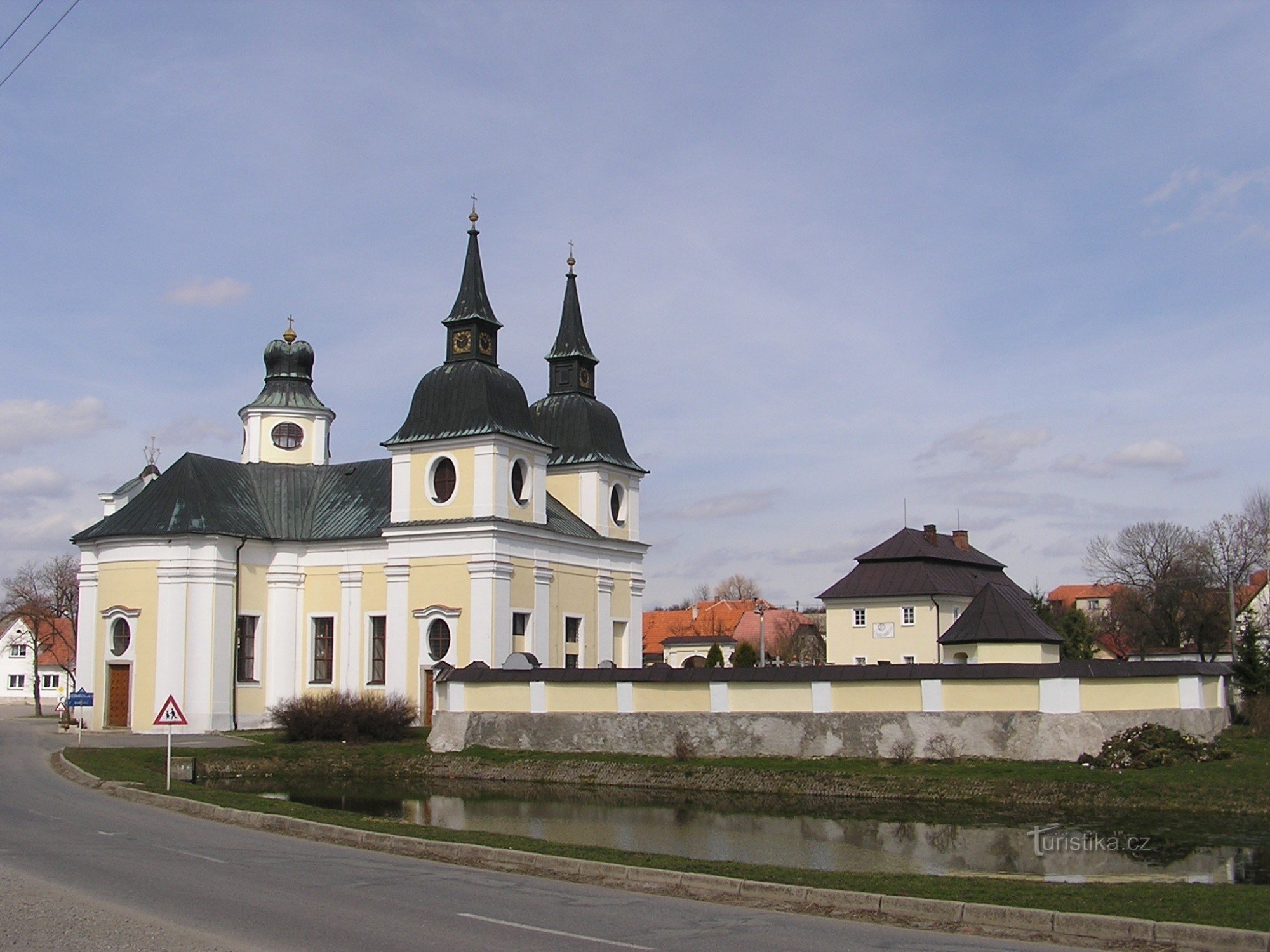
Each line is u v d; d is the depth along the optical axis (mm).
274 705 59500
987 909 15984
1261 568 105938
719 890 18047
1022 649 48094
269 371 68250
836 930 15320
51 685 122625
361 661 58750
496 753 44438
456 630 55406
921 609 75375
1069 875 23484
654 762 41094
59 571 100688
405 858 20938
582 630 62062
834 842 28047
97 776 34594
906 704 38969
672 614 145250
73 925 14148
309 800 36688
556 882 18688
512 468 57750
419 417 58062
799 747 40094
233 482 62156
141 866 18859
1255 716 41125
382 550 58938
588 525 64875
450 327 59375
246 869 18875
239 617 59125
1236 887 18203
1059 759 36688
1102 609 153000
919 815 32562
